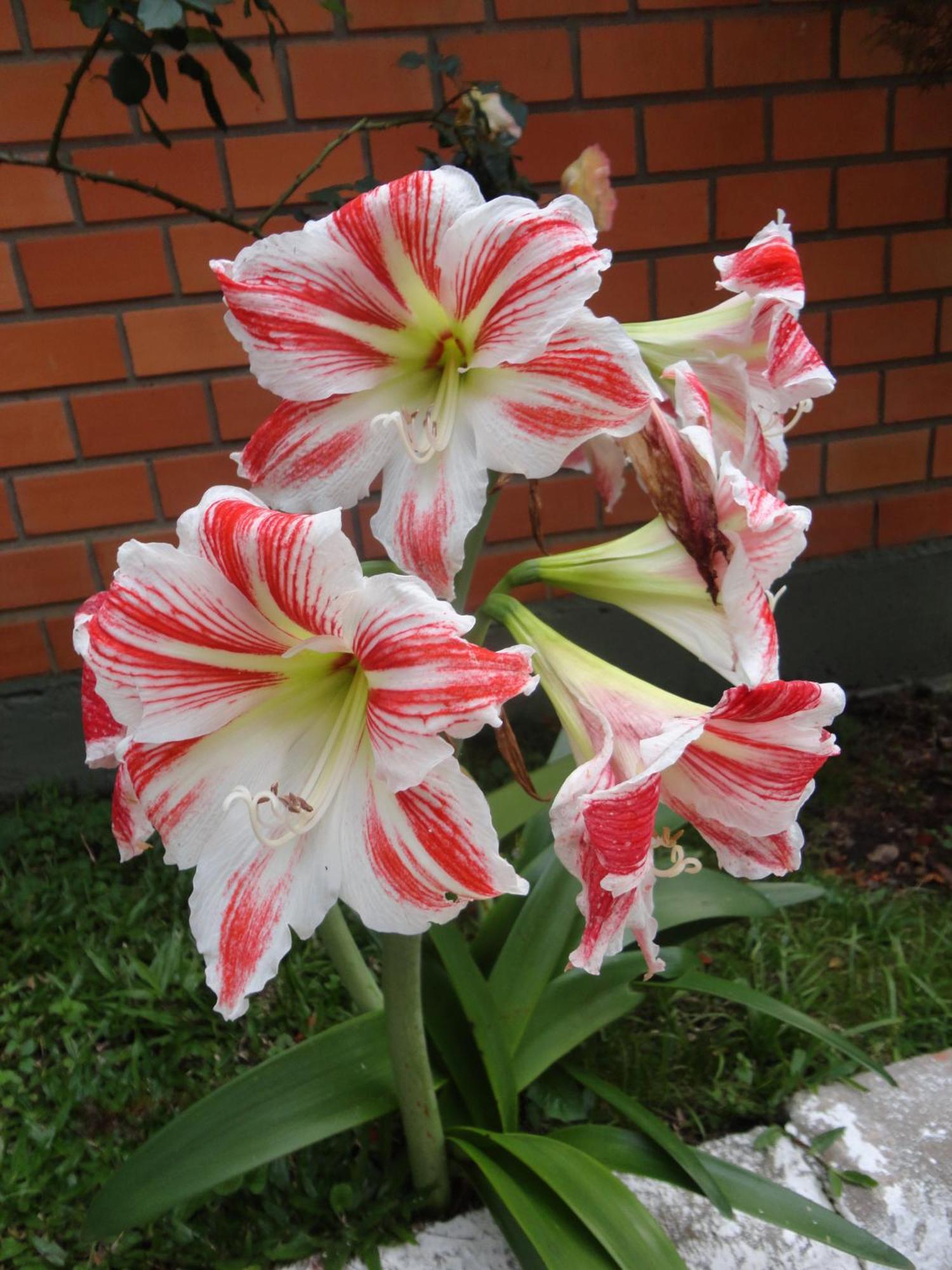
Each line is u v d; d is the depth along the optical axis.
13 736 1.92
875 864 1.73
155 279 1.75
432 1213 1.25
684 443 0.83
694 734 0.75
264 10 1.35
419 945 1.06
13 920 1.60
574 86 1.77
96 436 1.81
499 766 1.94
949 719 2.07
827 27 1.81
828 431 2.03
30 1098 1.38
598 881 0.78
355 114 1.73
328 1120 1.14
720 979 1.39
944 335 2.00
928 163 1.91
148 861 1.72
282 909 0.82
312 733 0.87
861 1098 1.38
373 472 0.88
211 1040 1.44
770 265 0.90
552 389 0.81
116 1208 1.08
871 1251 1.12
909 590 2.14
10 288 1.72
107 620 0.77
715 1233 1.24
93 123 1.67
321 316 0.84
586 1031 1.25
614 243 1.85
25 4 1.61
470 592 2.00
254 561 0.74
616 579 0.93
